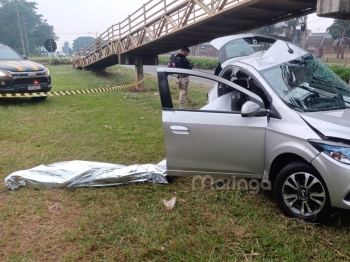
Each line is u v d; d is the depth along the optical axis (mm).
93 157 5191
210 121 3527
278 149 3211
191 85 13930
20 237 3037
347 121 3062
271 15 8398
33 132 6598
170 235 3041
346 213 3289
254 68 3783
